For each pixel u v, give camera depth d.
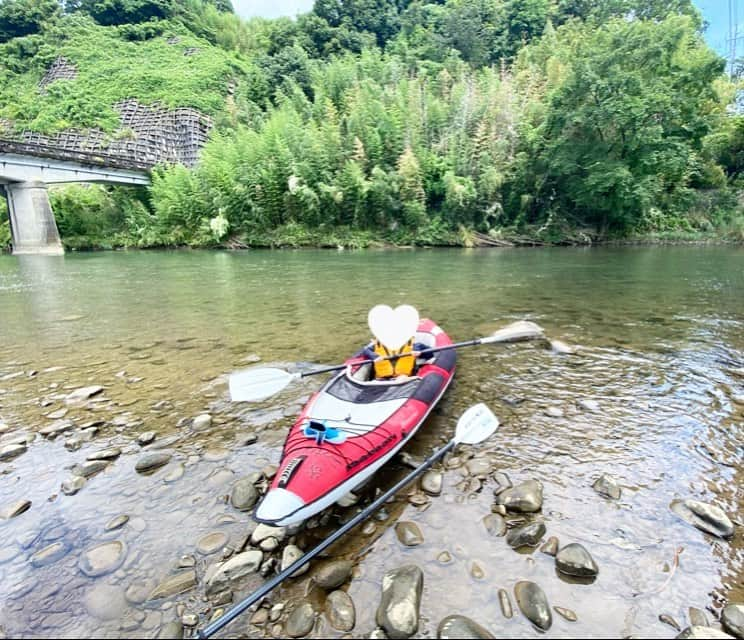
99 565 2.36
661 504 2.73
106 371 5.23
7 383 4.89
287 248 25.42
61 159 26.38
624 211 23.81
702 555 2.33
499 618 2.00
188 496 2.93
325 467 2.64
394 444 3.10
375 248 24.66
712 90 23.17
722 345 5.83
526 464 3.20
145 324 7.45
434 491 2.90
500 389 4.54
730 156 28.55
